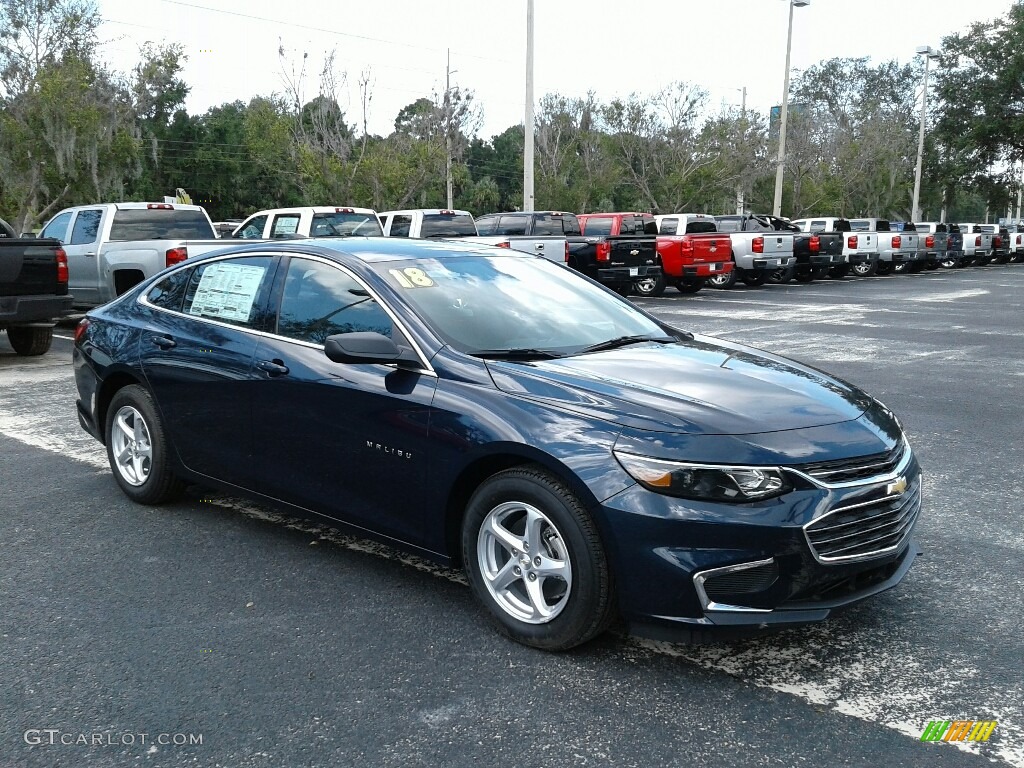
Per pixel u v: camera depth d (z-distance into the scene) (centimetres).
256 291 482
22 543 487
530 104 2578
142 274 1202
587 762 293
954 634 386
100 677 346
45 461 647
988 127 5159
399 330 416
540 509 354
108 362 545
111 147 3177
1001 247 3925
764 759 296
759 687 341
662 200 4591
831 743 304
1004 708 328
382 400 402
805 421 355
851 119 5838
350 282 445
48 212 3375
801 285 2555
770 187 5322
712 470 327
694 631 331
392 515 409
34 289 1033
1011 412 818
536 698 331
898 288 2420
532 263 516
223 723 315
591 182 4528
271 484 462
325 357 434
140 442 543
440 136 3816
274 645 372
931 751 301
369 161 3278
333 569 452
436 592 424
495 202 6406
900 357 1141
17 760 294
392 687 339
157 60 3341
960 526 518
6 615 400
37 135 3033
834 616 372
